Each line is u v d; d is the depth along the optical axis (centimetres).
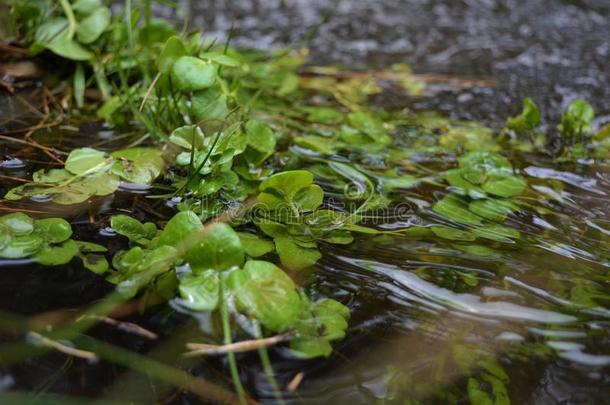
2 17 47
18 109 44
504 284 34
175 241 33
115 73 47
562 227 38
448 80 57
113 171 38
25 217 35
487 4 77
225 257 32
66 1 46
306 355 31
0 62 46
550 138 47
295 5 75
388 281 34
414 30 69
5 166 39
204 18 68
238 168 40
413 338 32
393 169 42
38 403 29
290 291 31
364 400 30
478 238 37
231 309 32
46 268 33
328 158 43
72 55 45
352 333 32
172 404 29
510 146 46
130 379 30
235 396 30
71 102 46
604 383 31
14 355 30
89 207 37
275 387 30
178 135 38
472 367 31
